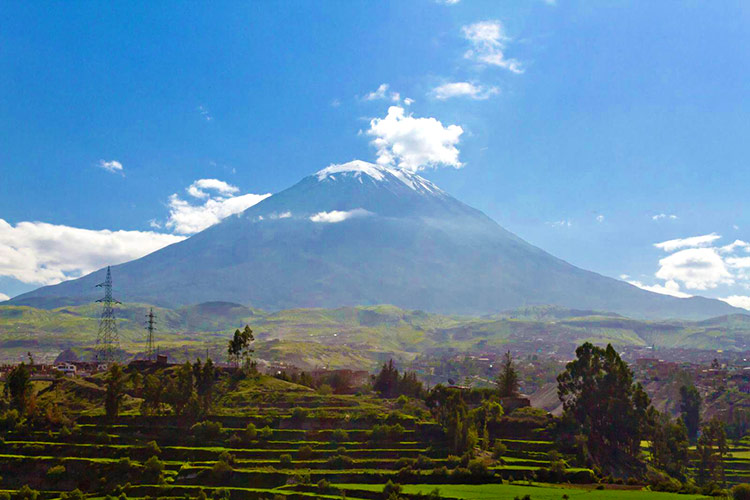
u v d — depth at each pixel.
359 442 196.62
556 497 153.88
